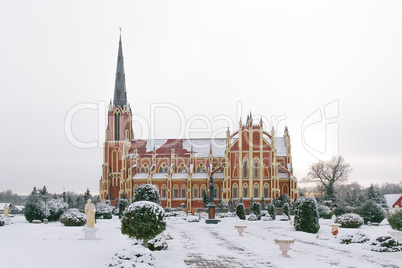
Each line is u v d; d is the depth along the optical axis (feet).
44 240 121.70
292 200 357.20
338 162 404.57
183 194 382.63
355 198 447.83
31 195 224.53
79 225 186.60
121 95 422.82
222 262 85.20
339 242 121.19
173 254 95.40
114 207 345.31
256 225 212.64
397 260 87.61
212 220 225.97
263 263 84.23
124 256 75.56
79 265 77.61
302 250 105.81
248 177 366.22
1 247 101.81
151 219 92.48
